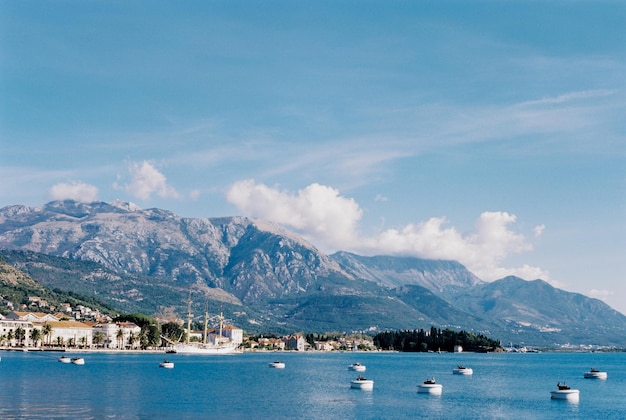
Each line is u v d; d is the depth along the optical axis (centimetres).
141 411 17812
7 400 19250
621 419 18462
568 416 18950
